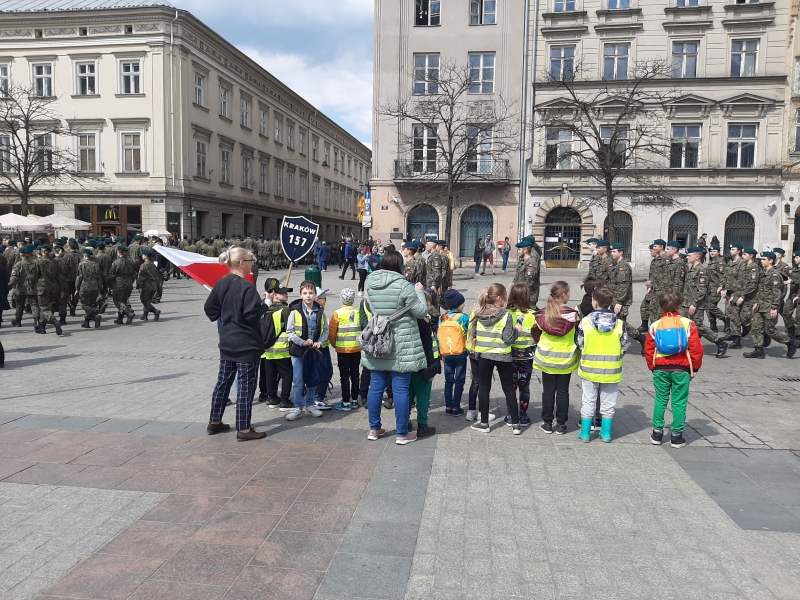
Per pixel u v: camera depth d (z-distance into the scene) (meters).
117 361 9.89
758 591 3.39
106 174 33.81
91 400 7.42
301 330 6.67
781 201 29.11
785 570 3.62
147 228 33.62
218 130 38.34
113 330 13.35
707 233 29.66
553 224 31.22
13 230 25.59
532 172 30.75
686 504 4.53
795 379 8.91
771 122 28.94
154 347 11.19
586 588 3.42
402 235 32.38
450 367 6.85
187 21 33.97
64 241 19.59
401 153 32.03
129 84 33.53
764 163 29.09
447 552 3.80
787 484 4.92
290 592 3.36
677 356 5.73
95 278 13.64
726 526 4.18
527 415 6.82
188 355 10.42
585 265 30.59
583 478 5.02
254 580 3.47
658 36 29.42
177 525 4.13
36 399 7.45
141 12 32.66
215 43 37.47
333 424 6.55
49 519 4.21
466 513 4.35
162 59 33.00
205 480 4.91
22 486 4.77
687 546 3.90
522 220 31.23
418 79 30.38
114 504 4.45
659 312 11.50
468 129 31.02
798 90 28.55
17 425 6.35
